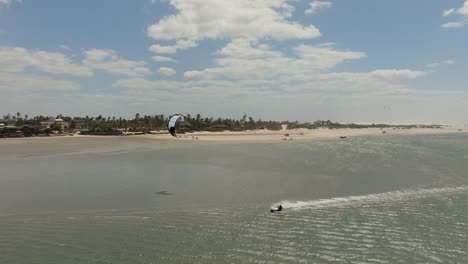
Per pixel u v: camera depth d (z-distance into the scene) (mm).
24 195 40531
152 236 26703
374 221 30312
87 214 32469
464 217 31453
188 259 22609
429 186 46312
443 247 24438
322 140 168750
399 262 22125
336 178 52531
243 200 37938
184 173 58125
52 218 31203
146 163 73188
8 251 23766
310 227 28703
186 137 179250
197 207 35031
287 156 87688
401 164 70000
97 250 24000
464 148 111188
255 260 22469
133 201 37469
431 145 127875
